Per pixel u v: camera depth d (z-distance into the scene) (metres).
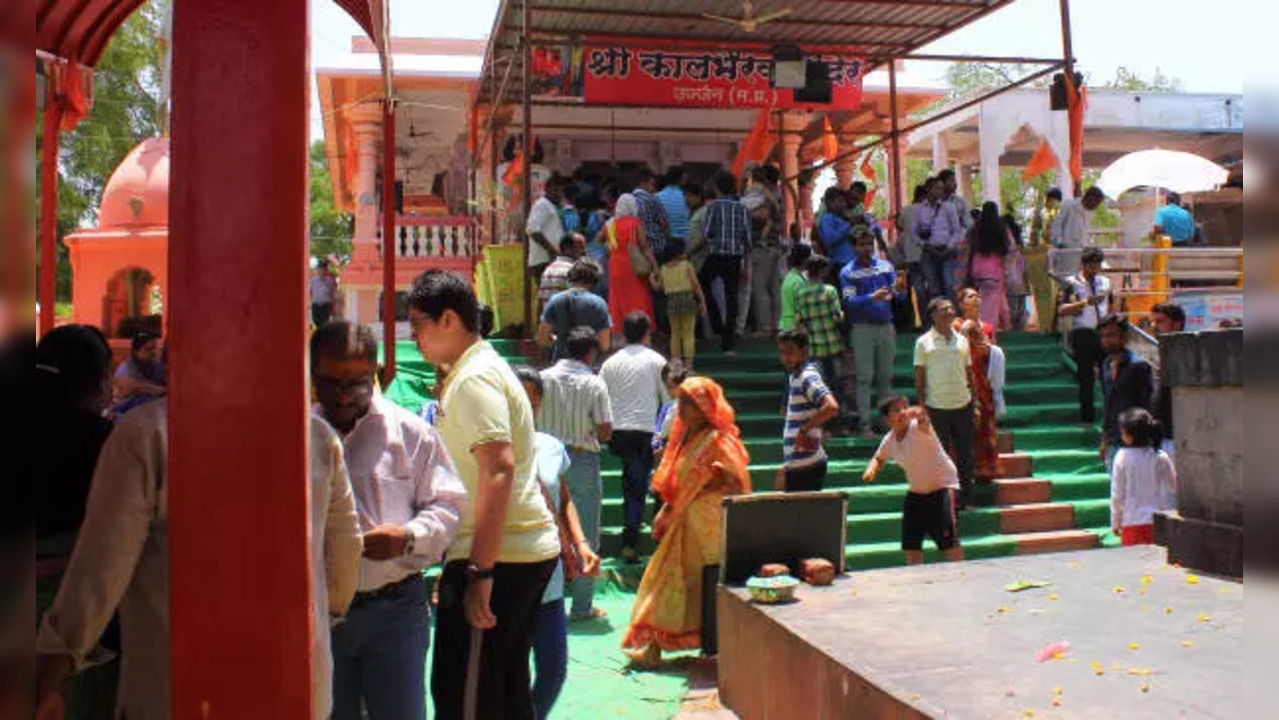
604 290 10.71
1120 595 4.26
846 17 11.48
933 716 2.87
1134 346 9.93
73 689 2.43
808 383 6.41
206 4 1.60
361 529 2.81
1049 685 3.12
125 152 20.58
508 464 3.04
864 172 16.22
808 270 9.05
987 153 16.95
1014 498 8.46
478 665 3.09
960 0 10.80
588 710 4.62
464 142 19.14
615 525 7.68
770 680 4.05
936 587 4.52
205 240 1.59
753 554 4.77
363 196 17.02
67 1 4.89
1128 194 18.28
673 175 10.99
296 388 1.60
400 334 16.78
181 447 1.58
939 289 10.85
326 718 2.32
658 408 7.16
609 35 12.02
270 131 1.60
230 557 1.59
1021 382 10.55
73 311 8.30
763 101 12.13
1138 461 6.08
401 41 17.48
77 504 2.53
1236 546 4.37
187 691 1.57
